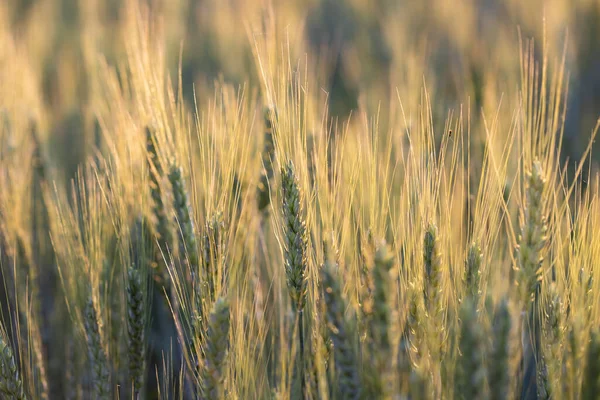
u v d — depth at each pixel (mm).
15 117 1603
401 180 1471
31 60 2299
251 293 1395
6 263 1467
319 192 1347
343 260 1337
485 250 1349
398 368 1305
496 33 2383
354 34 2902
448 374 1299
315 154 1348
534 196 1319
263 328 1396
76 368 1463
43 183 1541
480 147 1513
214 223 1348
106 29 2805
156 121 1402
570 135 1784
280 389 1354
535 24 2309
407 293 1326
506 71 1853
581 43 2350
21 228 1473
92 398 1434
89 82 1964
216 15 2707
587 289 1327
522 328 1327
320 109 1539
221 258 1345
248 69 2191
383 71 2328
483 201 1348
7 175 1511
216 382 1307
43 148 1592
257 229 1437
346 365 1288
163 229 1405
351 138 1464
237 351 1348
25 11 3377
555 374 1328
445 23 2633
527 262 1324
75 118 1891
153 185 1402
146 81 1406
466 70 1798
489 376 1259
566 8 2381
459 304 1322
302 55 1678
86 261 1412
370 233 1329
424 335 1316
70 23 3357
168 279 1419
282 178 1346
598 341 1274
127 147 1443
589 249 1338
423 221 1325
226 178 1364
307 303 1367
